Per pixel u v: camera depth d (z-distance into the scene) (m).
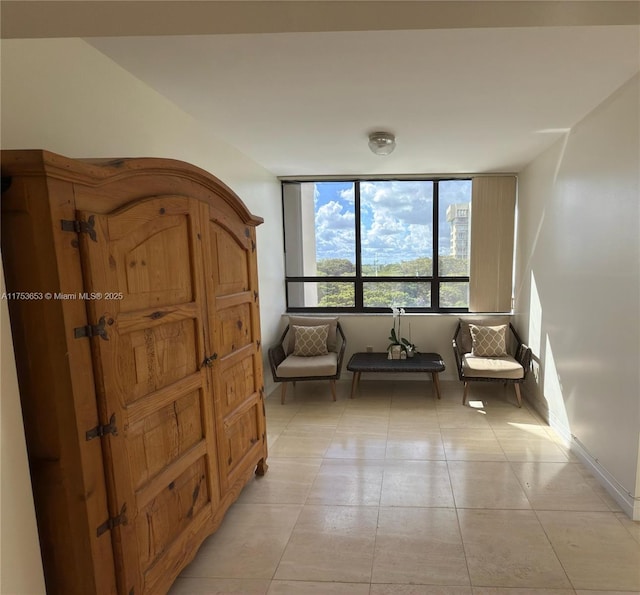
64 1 1.04
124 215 1.42
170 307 1.67
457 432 3.33
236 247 2.33
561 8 1.10
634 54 1.90
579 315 2.82
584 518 2.18
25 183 1.13
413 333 4.73
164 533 1.65
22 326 1.20
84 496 1.27
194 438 1.87
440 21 1.19
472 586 1.75
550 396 3.41
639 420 2.11
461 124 2.89
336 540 2.06
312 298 5.08
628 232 2.20
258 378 2.62
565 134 3.09
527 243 4.09
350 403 4.10
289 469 2.79
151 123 2.29
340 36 1.74
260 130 3.01
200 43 1.78
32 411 1.24
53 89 1.62
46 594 1.29
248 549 2.01
